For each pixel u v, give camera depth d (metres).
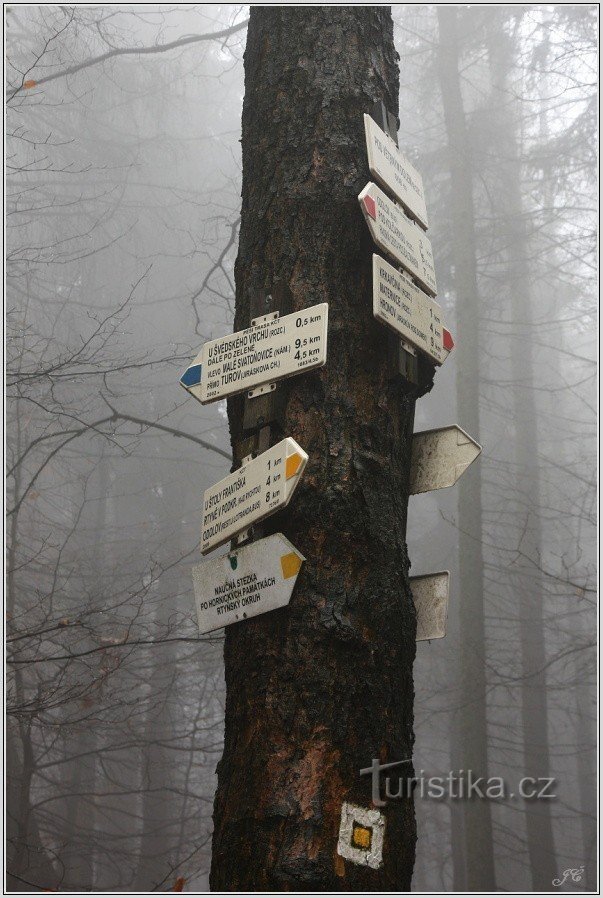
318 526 2.30
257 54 2.91
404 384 2.59
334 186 2.62
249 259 2.67
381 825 2.11
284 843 2.04
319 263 2.55
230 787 2.20
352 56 2.80
